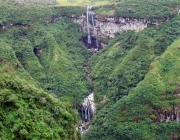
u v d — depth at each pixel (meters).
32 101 43.66
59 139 40.81
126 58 106.75
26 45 114.38
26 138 36.62
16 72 97.81
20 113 39.00
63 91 103.75
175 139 82.31
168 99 85.12
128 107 86.88
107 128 85.94
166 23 114.25
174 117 84.31
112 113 88.88
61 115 46.06
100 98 103.31
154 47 105.38
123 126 83.94
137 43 109.81
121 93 97.94
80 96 104.44
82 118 103.38
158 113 84.19
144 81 90.31
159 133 82.12
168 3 118.94
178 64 91.69
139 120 84.12
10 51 102.75
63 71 110.25
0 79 43.66
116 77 103.38
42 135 38.53
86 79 114.81
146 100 85.50
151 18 115.12
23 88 44.97
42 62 114.81
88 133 87.75
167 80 88.75
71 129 46.22
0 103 38.34
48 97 47.03
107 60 115.69
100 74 111.19
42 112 43.34
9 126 37.06
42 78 106.06
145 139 80.69
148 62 101.62
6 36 114.88
